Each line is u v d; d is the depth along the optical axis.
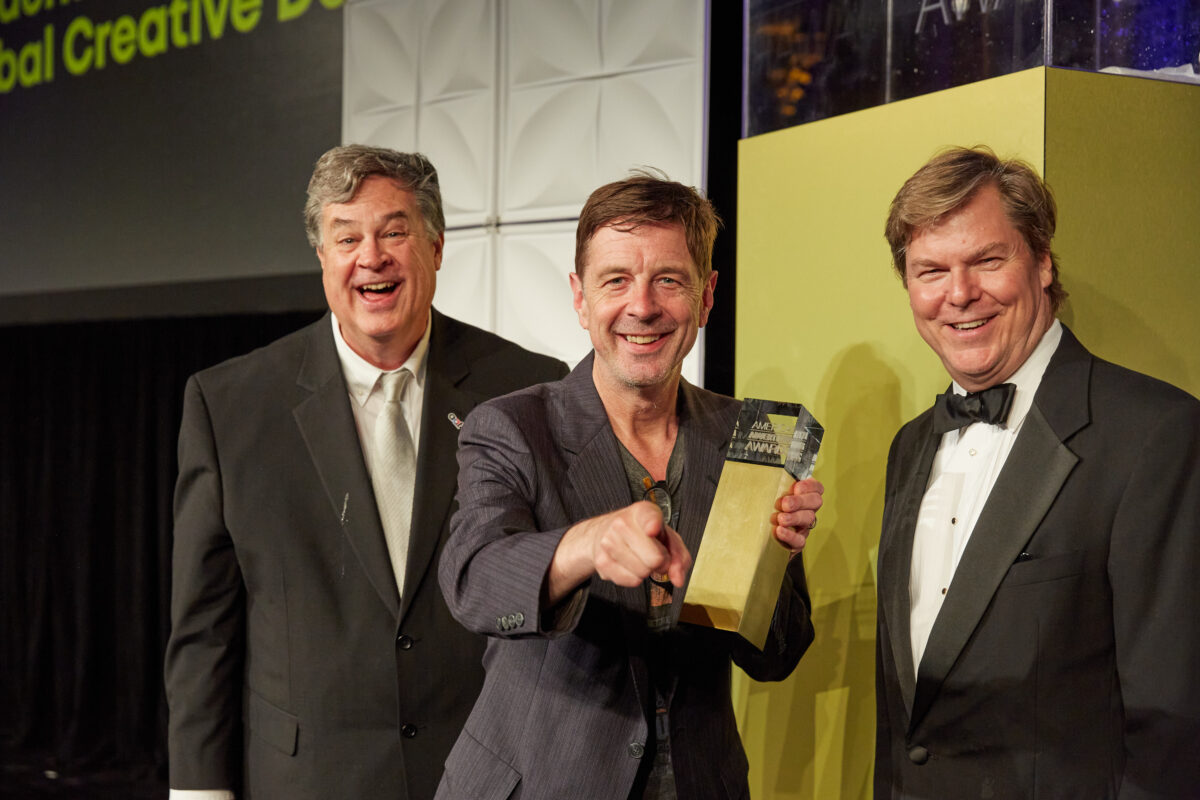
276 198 3.44
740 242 2.26
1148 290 1.83
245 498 1.90
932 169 1.55
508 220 2.95
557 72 2.85
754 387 2.23
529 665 1.44
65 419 4.22
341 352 2.00
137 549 3.97
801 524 1.39
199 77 3.61
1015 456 1.51
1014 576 1.47
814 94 2.21
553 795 1.37
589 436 1.48
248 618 1.95
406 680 1.84
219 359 3.69
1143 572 1.38
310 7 3.34
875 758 1.79
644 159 2.69
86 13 3.90
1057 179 1.74
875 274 1.99
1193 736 1.34
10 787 4.07
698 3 2.60
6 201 4.15
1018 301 1.52
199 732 1.92
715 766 1.45
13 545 4.47
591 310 1.44
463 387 2.00
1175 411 1.42
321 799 1.83
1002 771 1.48
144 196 3.77
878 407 1.99
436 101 3.08
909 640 1.60
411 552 1.86
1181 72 1.89
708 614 1.36
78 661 4.22
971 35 1.92
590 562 1.18
